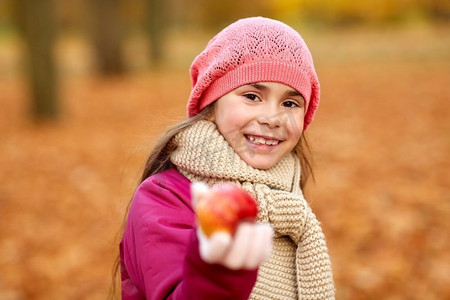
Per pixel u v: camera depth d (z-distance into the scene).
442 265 4.07
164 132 1.69
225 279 0.99
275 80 1.55
